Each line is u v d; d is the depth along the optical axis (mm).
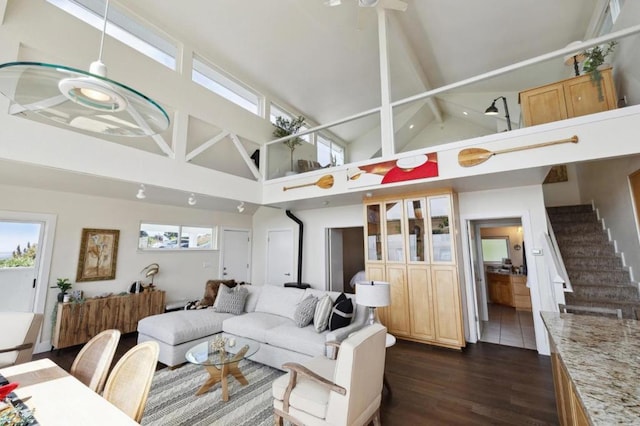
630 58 3209
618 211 4492
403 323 4453
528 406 2541
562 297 3617
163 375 3170
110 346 1786
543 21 4082
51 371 1640
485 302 5621
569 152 2953
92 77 1253
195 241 6223
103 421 1156
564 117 3150
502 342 4297
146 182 3771
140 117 1646
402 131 5066
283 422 2221
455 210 4363
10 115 2717
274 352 3332
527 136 3197
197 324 3684
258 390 2855
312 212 6457
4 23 2754
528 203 4121
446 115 6039
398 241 4629
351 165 4527
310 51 5062
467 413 2445
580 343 1530
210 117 4773
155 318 3775
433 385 2955
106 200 4746
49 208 4129
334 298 3760
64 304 3893
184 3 3975
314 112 7078
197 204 5977
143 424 2295
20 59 2957
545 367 3373
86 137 3236
